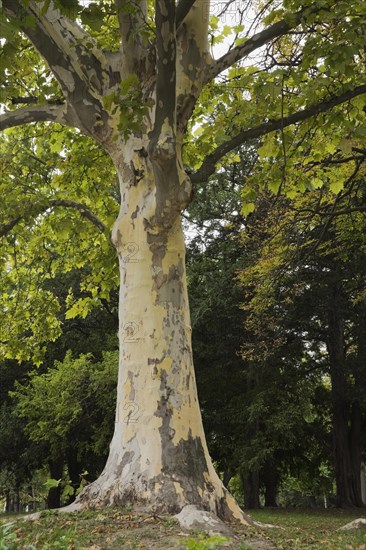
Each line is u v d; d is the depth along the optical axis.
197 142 12.63
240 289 23.70
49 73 12.97
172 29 7.23
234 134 11.88
